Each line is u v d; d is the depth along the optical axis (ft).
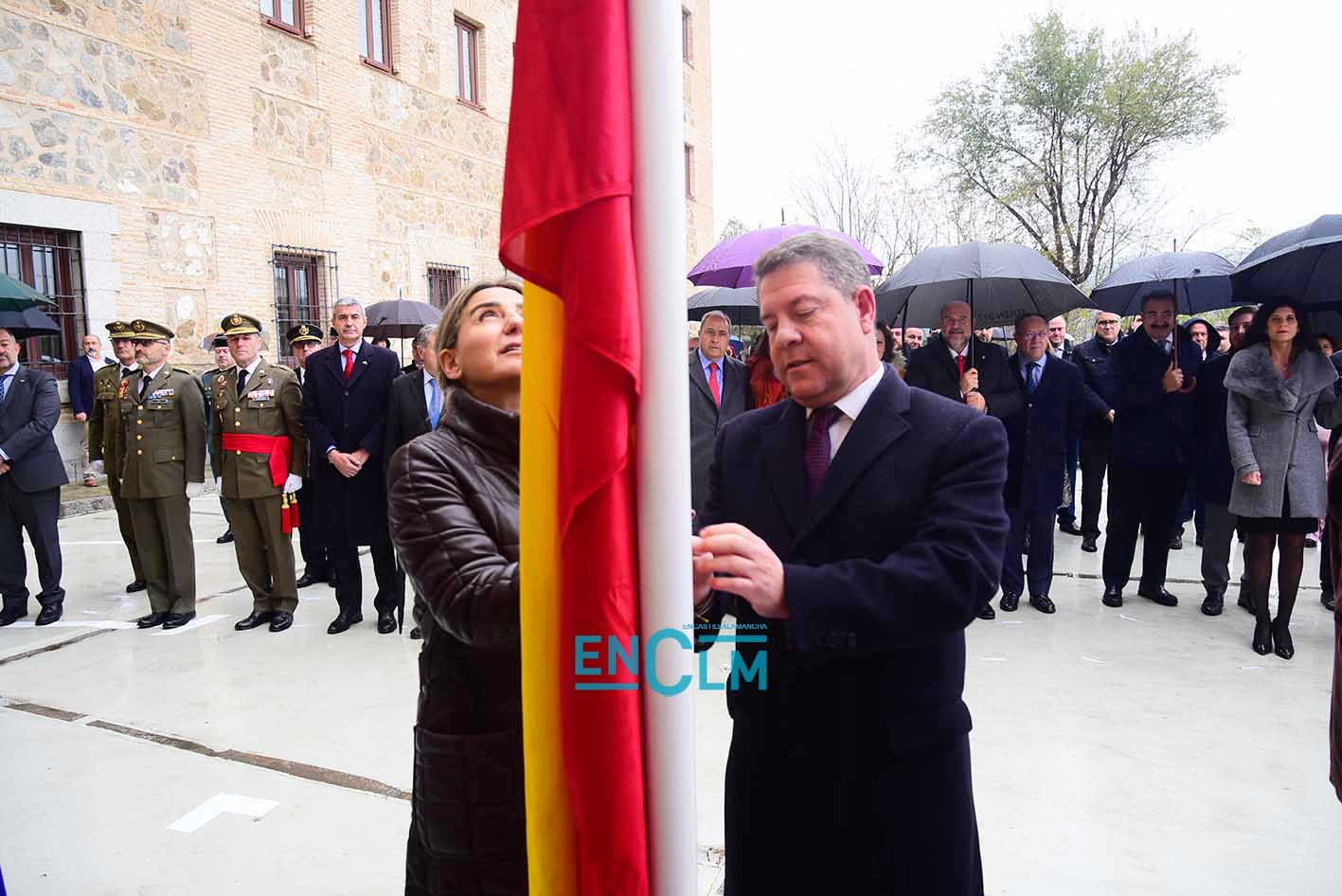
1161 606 17.60
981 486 4.58
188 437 17.01
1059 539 24.72
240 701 13.12
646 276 3.32
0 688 13.74
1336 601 7.70
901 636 4.22
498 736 4.99
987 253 16.19
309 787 10.42
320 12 37.86
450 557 4.72
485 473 5.17
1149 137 60.90
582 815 3.48
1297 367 14.16
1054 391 16.85
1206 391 16.89
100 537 25.80
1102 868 8.63
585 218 3.26
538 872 3.82
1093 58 61.05
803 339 4.66
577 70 3.25
